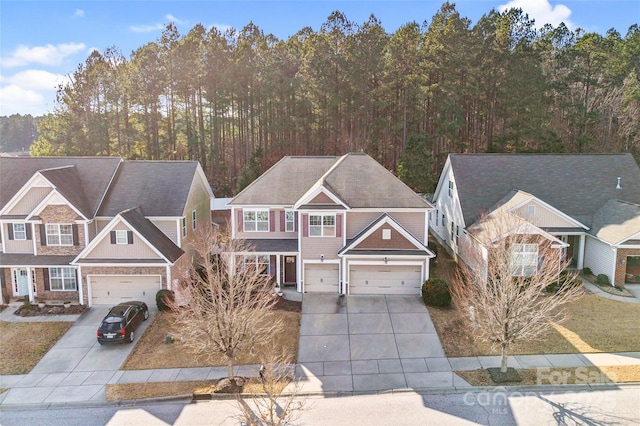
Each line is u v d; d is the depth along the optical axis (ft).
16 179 91.61
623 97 160.66
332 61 149.18
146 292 79.97
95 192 90.38
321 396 52.16
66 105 167.12
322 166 94.43
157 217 87.15
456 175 99.50
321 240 81.71
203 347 54.03
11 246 84.64
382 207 82.64
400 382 54.60
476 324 59.26
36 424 48.47
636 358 58.13
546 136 145.28
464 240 90.94
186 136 170.09
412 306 76.18
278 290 81.61
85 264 78.48
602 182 95.91
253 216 87.25
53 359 62.85
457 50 143.64
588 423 45.44
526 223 69.21
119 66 172.96
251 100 168.14
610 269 81.35
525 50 153.17
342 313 74.08
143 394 53.67
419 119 147.33
